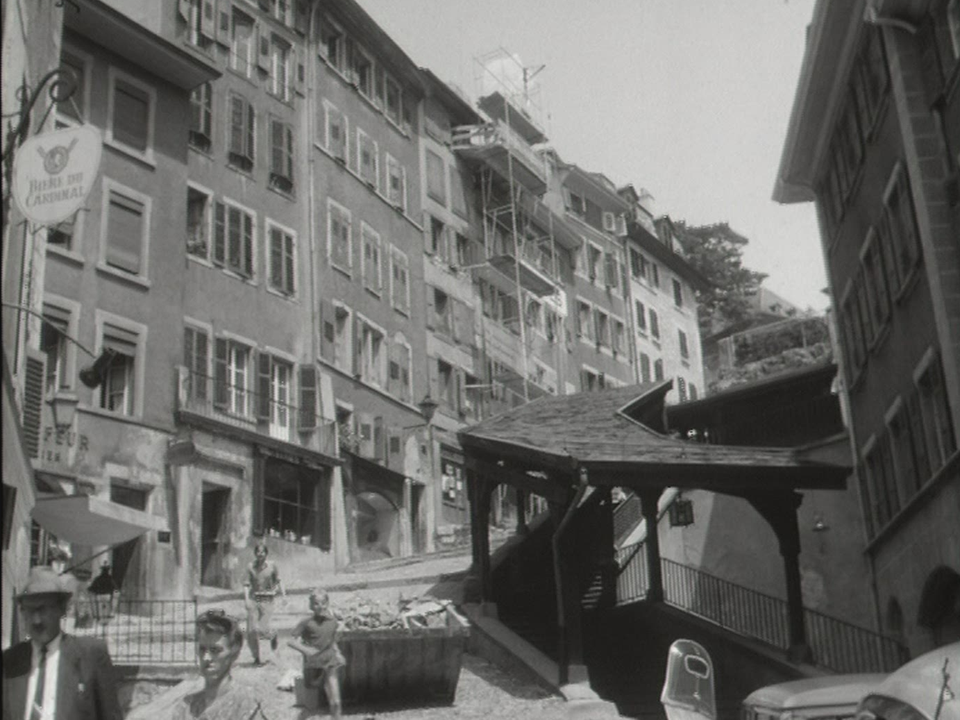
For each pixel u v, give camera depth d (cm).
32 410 1942
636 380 6581
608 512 2645
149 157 3362
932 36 2116
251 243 3784
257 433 3441
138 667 1789
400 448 4347
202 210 3616
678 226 8875
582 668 1883
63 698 607
